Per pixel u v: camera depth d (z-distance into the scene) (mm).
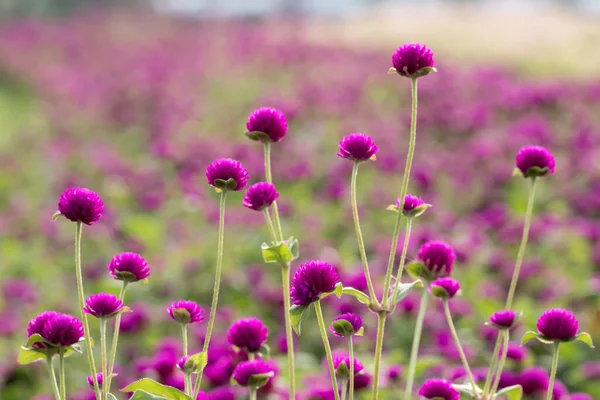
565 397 3484
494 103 11570
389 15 30297
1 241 7535
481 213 7180
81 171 10023
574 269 6180
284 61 18406
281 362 4324
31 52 22359
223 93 15047
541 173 2510
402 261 2340
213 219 7402
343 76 15547
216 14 34344
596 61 16891
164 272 6340
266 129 2357
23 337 5469
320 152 10102
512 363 3982
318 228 7082
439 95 12547
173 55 20578
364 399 3559
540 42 20297
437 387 2346
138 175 8938
